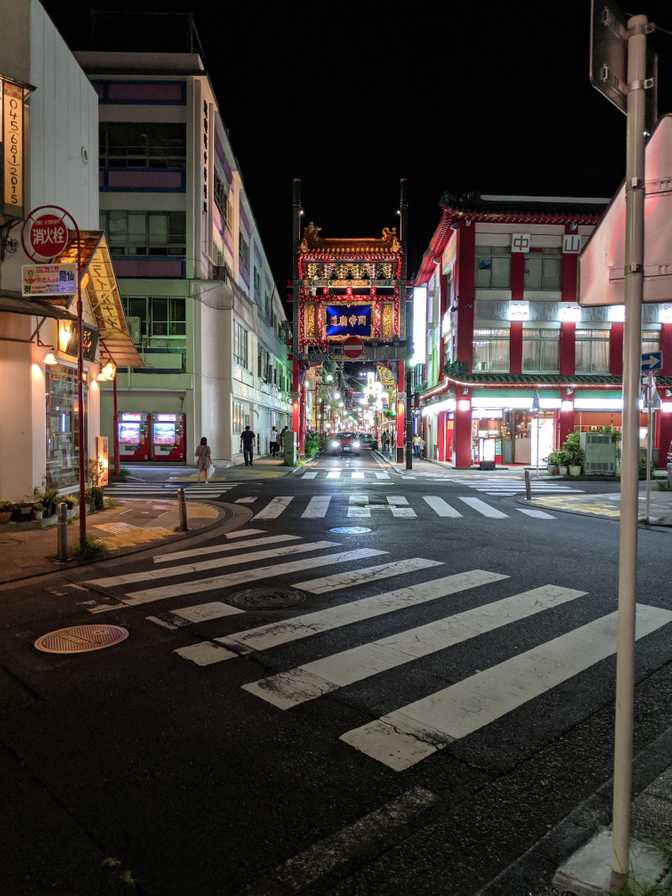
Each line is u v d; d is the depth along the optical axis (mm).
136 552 9641
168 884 2621
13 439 11484
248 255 40656
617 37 2502
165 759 3623
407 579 7941
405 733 3941
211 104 28766
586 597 7121
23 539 10312
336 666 5047
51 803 3195
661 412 30250
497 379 29906
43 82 12219
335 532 11516
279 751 3713
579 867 2586
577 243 30484
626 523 2467
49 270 9555
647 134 2521
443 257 36625
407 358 34688
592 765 3596
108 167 27078
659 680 4887
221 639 5680
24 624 6141
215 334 28609
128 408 27641
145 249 27188
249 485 20781
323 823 3039
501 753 3717
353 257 35094
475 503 16141
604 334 31016
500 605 6781
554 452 26125
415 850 2850
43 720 4117
